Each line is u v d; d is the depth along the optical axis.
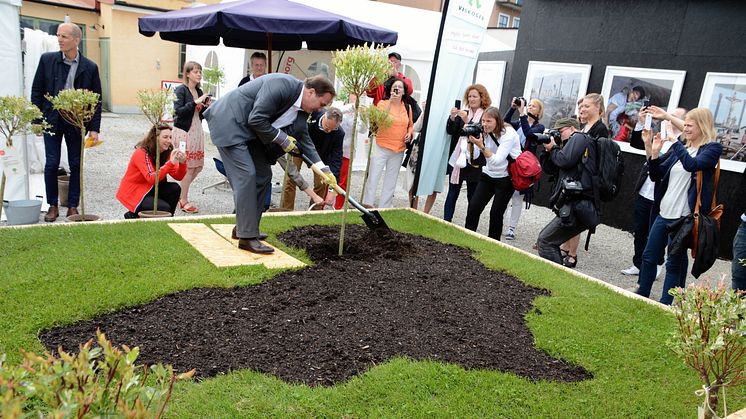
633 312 4.41
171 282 3.98
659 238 5.19
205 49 15.63
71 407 1.25
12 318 3.25
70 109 5.25
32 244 4.54
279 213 6.43
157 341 3.22
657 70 8.74
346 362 3.18
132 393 1.44
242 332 3.43
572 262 6.95
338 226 6.13
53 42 9.01
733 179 7.87
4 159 5.15
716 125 8.10
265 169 4.93
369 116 6.14
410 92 7.61
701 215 4.84
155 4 19.94
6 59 6.09
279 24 6.85
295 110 4.84
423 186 7.74
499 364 3.36
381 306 4.03
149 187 6.08
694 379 3.37
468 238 6.21
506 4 31.06
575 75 9.94
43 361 1.38
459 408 2.79
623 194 9.35
